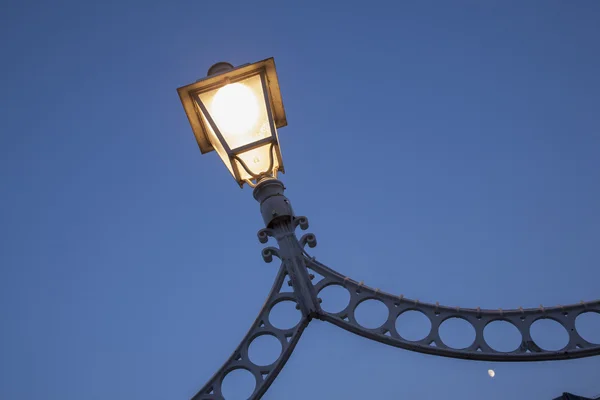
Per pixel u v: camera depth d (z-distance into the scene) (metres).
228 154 4.31
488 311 3.93
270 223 4.29
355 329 4.00
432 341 3.90
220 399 4.00
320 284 4.14
